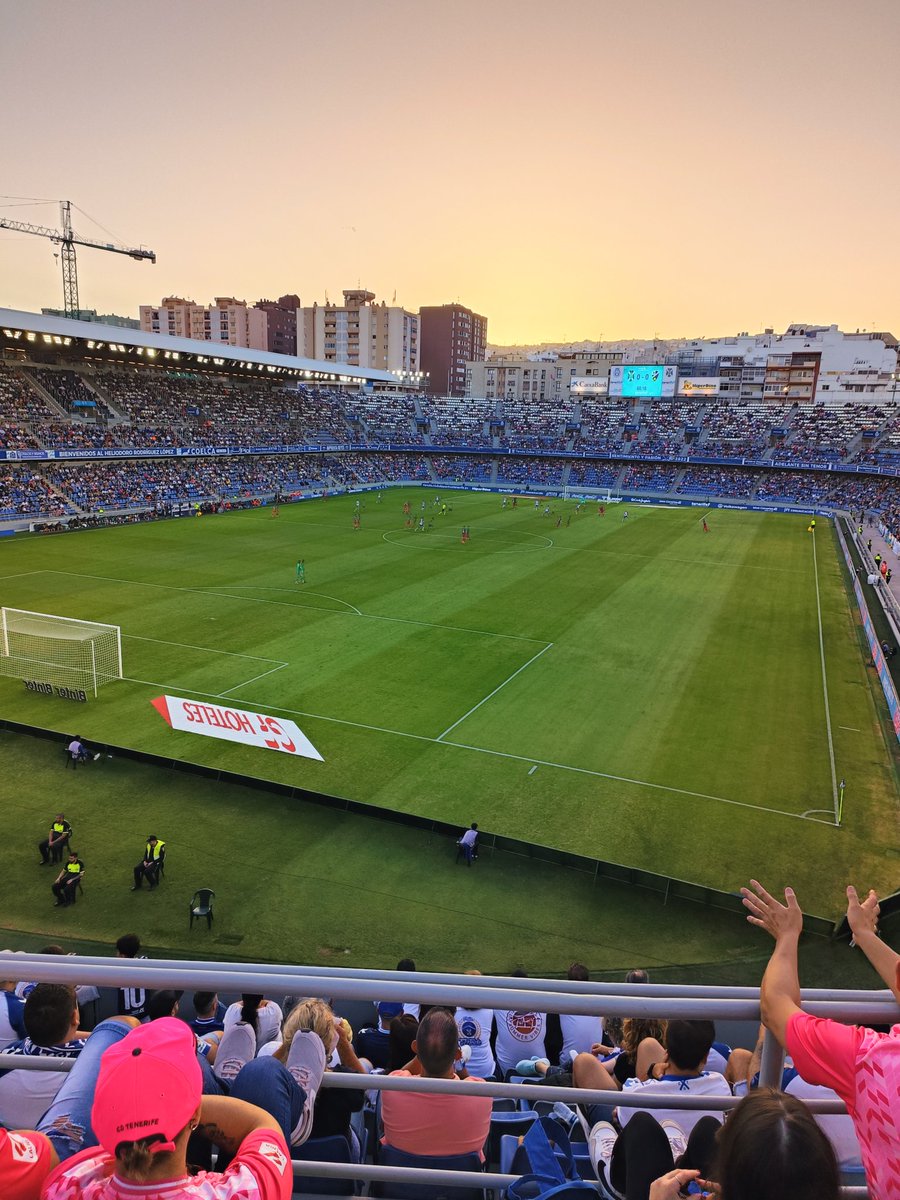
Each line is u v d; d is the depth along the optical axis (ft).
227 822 71.77
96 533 226.17
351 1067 20.49
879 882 65.21
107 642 121.80
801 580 183.32
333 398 426.51
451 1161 14.73
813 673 117.39
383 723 94.02
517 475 392.68
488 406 443.32
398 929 57.98
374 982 9.45
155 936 56.44
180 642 123.13
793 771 84.79
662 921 59.77
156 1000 29.22
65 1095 10.61
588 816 74.23
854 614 152.46
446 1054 14.62
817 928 58.18
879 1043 8.40
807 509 313.73
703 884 64.34
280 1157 8.48
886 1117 7.99
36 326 244.42
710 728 95.66
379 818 72.90
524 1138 13.96
